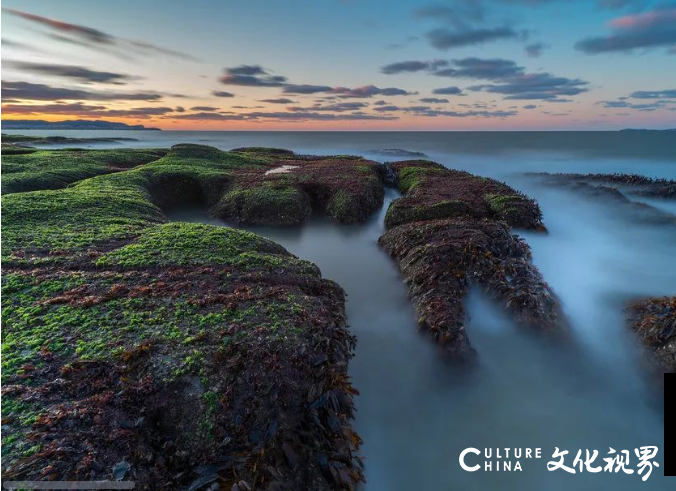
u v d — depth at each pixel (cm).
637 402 927
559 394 945
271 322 800
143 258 1108
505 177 4328
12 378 612
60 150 4275
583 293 1369
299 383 680
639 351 1014
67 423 543
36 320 773
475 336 1097
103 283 944
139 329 753
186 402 609
